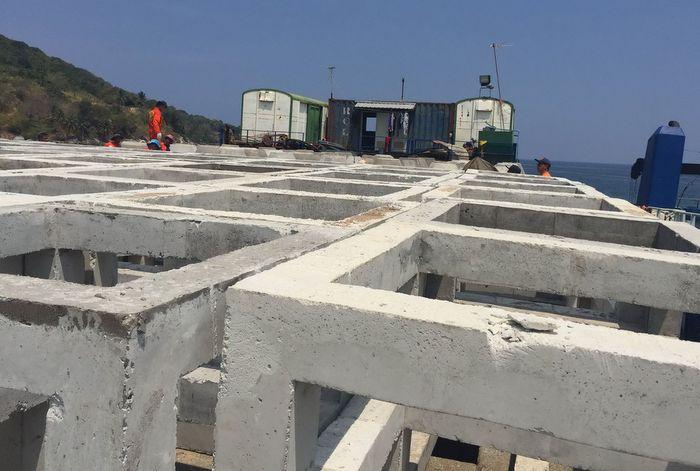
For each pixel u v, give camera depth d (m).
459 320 2.09
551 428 2.02
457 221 6.46
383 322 2.12
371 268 3.17
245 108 28.41
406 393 2.14
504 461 5.01
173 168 8.52
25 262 4.25
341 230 3.92
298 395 2.30
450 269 4.34
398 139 25.70
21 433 2.84
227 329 2.30
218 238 3.94
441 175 11.30
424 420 3.50
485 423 3.44
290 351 2.24
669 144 10.90
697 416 1.90
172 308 2.14
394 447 3.51
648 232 6.06
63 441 2.04
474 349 2.04
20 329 2.04
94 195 4.86
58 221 4.14
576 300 7.16
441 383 2.09
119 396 1.95
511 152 20.75
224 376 2.32
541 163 13.60
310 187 7.97
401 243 3.78
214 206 5.75
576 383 1.97
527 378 2.01
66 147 13.12
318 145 24.41
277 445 2.30
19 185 6.13
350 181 7.95
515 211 6.46
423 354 2.10
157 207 4.37
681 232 5.39
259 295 2.25
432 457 5.28
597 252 4.03
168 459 2.21
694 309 3.88
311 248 3.32
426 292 5.44
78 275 4.41
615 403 1.95
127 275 6.18
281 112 28.22
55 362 2.01
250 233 3.88
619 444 1.97
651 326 5.21
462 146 23.84
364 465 2.71
